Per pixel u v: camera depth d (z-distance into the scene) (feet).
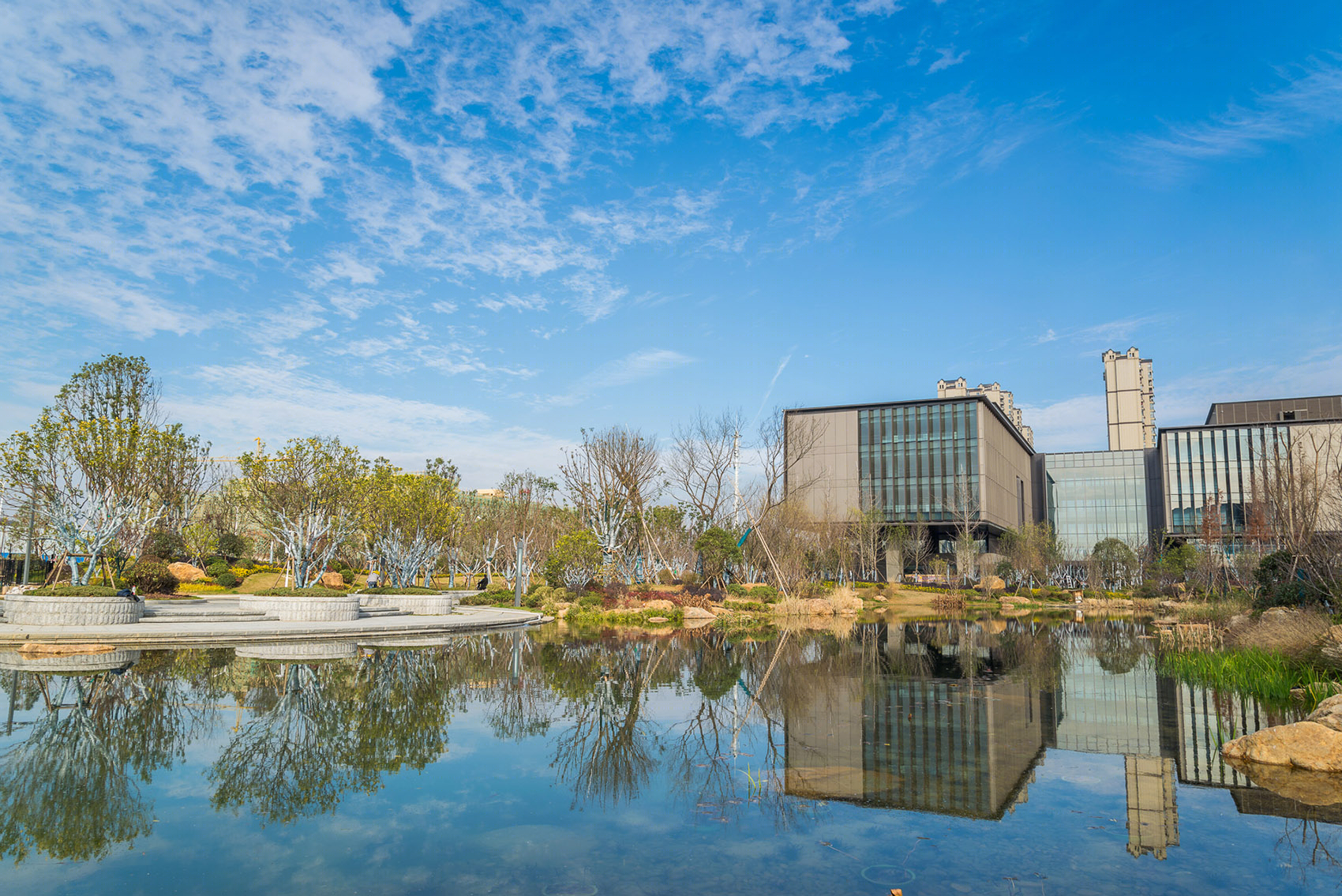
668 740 32.53
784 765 28.53
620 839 20.44
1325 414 283.38
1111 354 363.15
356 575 180.45
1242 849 19.69
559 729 34.55
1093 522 327.88
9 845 19.47
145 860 18.58
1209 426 276.82
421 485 126.41
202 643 65.31
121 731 31.71
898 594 185.26
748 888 17.11
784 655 67.82
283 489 98.68
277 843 19.89
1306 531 67.77
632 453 146.82
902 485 243.19
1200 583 130.11
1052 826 21.62
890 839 20.52
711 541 134.51
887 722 36.55
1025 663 62.03
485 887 17.12
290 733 32.22
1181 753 30.45
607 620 110.73
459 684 46.80
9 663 51.16
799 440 180.24
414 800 23.85
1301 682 44.06
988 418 245.45
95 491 78.28
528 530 177.58
